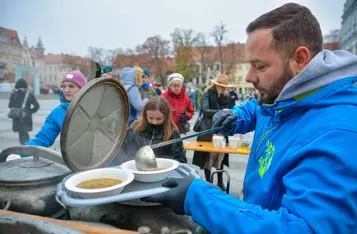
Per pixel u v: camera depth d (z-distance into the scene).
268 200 0.72
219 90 3.73
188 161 4.61
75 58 40.00
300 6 0.72
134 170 1.06
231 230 0.58
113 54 45.12
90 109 1.05
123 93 1.18
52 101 21.88
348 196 0.52
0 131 7.11
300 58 0.70
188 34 42.50
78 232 0.69
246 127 1.27
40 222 0.72
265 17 0.73
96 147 1.15
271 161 0.74
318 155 0.57
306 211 0.53
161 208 0.97
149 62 44.72
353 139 0.56
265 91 0.76
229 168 4.20
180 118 3.94
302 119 0.70
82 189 0.83
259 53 0.72
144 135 2.00
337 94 0.66
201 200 0.65
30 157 1.32
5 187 1.01
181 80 3.90
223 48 43.97
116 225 0.94
